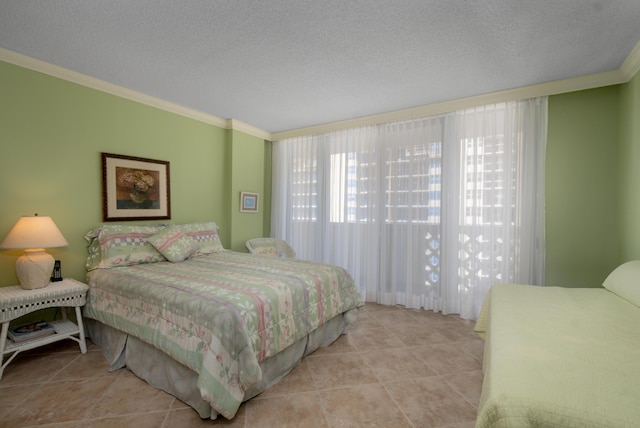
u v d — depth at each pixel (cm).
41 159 254
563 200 288
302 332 221
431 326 308
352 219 412
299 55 238
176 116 360
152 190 335
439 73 266
